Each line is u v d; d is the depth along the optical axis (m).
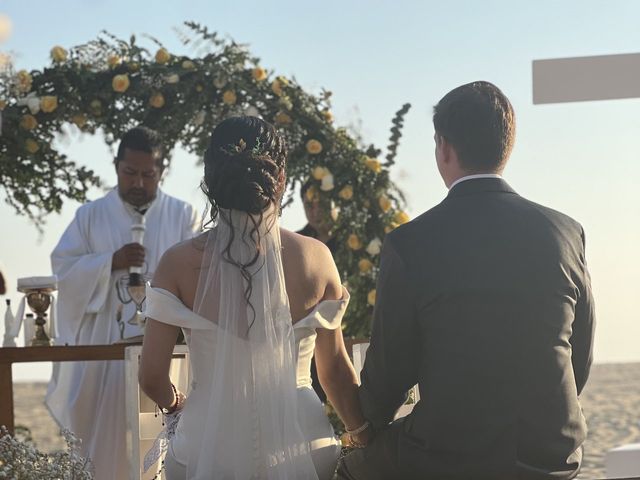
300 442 2.77
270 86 5.36
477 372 2.65
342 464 3.00
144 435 3.21
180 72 5.25
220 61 5.32
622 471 4.50
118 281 4.95
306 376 2.89
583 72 4.32
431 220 2.77
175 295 2.79
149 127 5.30
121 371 4.89
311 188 5.30
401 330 2.72
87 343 5.01
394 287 2.72
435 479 2.71
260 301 2.77
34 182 5.32
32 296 4.48
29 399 15.95
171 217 5.21
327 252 2.92
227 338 2.75
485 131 2.78
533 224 2.75
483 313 2.66
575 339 2.80
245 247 2.79
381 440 2.85
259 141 2.87
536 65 4.34
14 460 2.95
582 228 2.84
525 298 2.67
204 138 5.34
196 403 2.79
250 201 2.78
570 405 2.69
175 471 2.78
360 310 5.32
